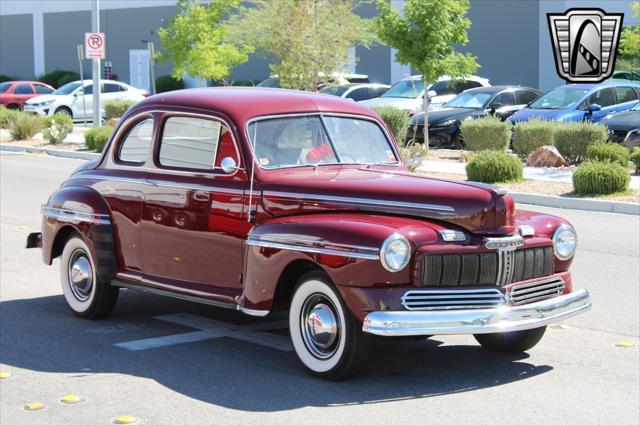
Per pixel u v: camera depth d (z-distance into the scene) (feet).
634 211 53.88
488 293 22.58
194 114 26.66
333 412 21.11
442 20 81.20
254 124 25.76
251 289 24.34
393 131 81.97
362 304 21.85
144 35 173.17
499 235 23.17
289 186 24.54
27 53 195.31
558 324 29.48
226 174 25.58
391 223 22.53
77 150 90.94
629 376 24.07
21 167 77.97
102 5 178.91
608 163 58.90
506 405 21.68
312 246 22.68
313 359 23.44
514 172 63.52
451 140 85.76
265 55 122.93
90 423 20.57
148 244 27.50
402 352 26.32
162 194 26.96
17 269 37.70
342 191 23.89
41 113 121.80
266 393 22.45
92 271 29.22
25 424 20.52
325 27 86.43
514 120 82.12
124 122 28.86
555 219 25.09
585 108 80.48
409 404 21.68
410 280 22.06
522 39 121.60
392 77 135.33
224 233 25.41
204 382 23.34
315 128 26.73
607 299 32.68
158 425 20.36
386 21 82.53
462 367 24.80
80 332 28.27
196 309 31.24
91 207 28.60
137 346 26.68
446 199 22.97
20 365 24.91
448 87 97.30
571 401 22.03
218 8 106.63
